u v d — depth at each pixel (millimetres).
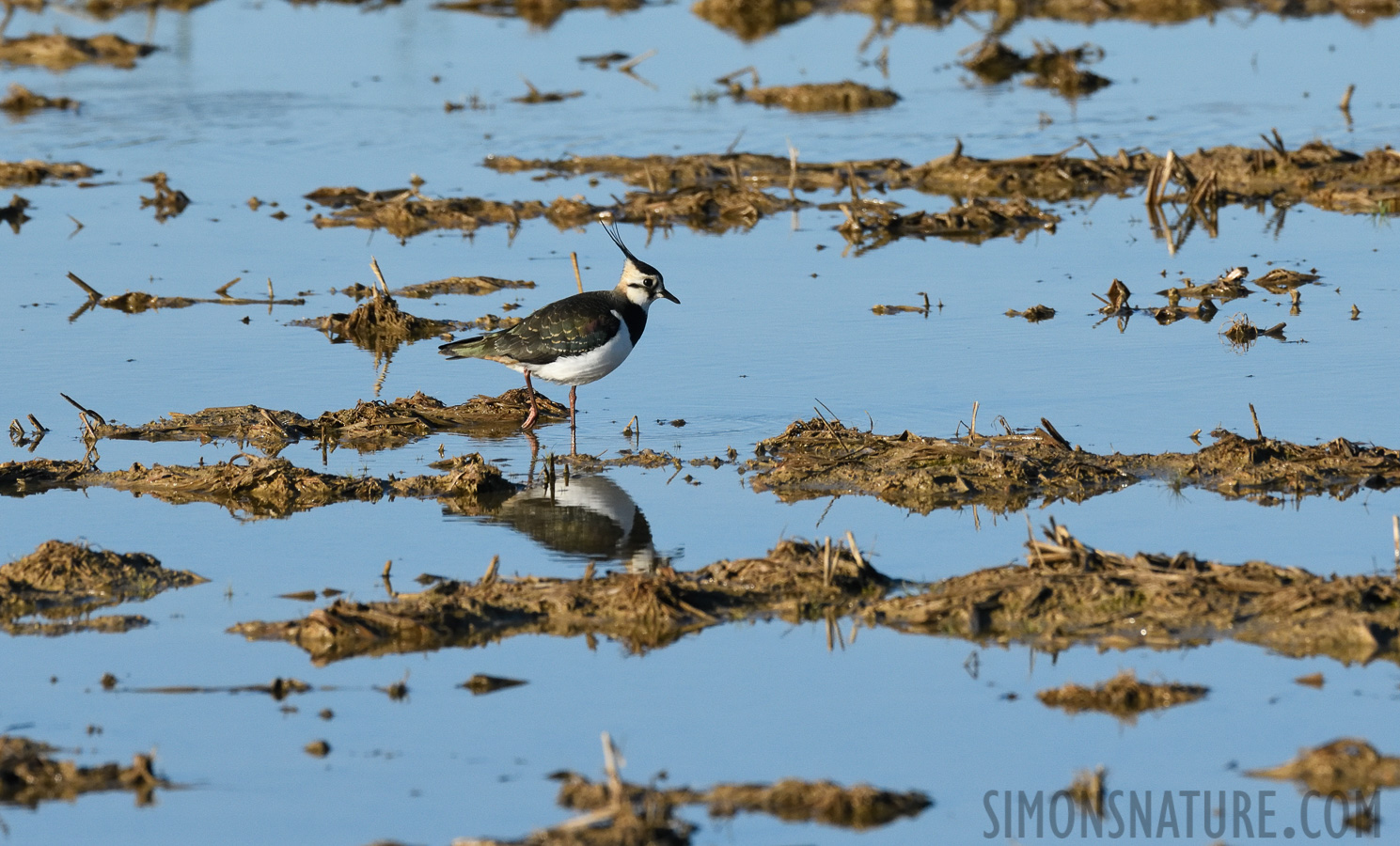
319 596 12945
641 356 19734
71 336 20891
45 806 9758
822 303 21922
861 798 9523
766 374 18875
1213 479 15102
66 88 36031
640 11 45656
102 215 27047
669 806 9477
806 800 9570
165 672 11578
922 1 43812
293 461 16547
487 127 32875
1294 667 11203
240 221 26859
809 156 30219
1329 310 20812
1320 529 13734
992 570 12711
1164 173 26828
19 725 10766
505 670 11570
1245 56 37438
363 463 16469
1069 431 16469
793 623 12305
